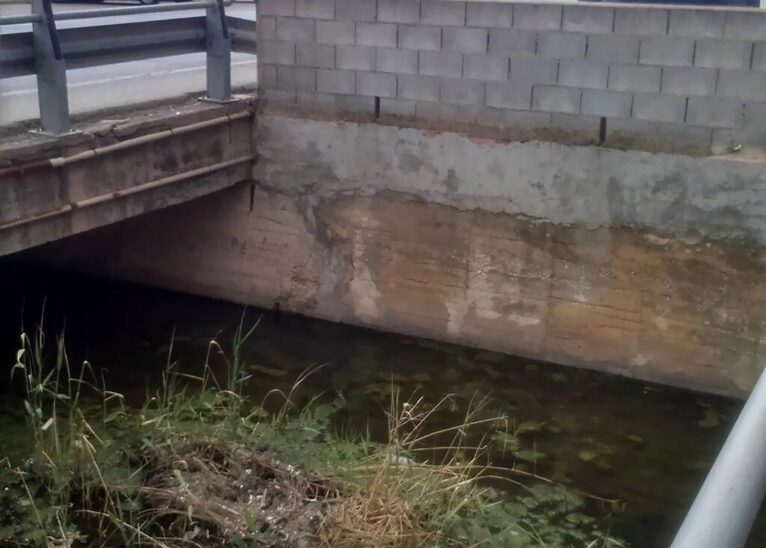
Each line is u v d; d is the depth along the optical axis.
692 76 5.61
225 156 6.89
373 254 6.91
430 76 6.38
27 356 6.27
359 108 6.71
